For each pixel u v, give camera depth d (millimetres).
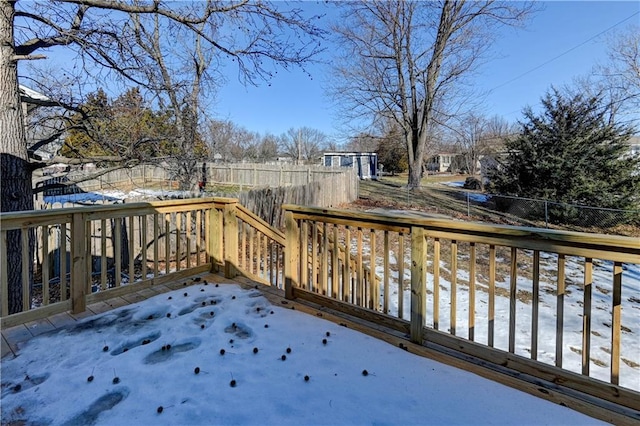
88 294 3121
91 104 5445
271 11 6000
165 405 1847
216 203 4141
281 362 2283
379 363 2285
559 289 1961
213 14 6074
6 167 4141
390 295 5379
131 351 2387
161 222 6949
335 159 28469
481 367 2174
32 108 5355
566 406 1853
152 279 3643
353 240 8508
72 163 4992
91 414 1777
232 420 1746
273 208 8766
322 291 3195
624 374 3268
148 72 5586
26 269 2781
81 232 3021
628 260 1739
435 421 1754
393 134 19094
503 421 1754
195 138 8500
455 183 24109
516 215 11523
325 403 1885
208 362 2268
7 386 1994
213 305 3213
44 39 4516
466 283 5766
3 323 2658
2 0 4039
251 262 4340
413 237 2508
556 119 11133
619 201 10070
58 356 2326
